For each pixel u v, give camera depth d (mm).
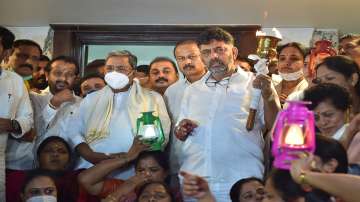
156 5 4824
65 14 5113
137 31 5340
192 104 3088
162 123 3227
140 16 5109
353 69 2652
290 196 1778
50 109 3539
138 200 2838
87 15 5125
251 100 2982
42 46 5371
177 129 3025
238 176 2918
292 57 3523
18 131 3234
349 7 4762
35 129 3543
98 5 4867
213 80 3105
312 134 1804
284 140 1809
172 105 3426
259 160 2969
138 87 3350
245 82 3068
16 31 5402
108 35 5367
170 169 3176
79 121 3363
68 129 3402
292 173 1744
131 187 2973
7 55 3314
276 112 2900
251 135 2969
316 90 2432
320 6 4770
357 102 2613
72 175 3213
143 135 3086
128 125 3219
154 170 3029
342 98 2387
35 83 4242
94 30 5348
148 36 5348
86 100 3389
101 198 3090
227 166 2939
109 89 3354
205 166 2959
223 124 2971
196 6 4832
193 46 3467
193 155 2998
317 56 3365
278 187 1801
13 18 5207
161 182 2869
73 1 4793
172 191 2891
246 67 3910
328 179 1700
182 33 5312
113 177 3172
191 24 5277
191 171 2973
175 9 4914
